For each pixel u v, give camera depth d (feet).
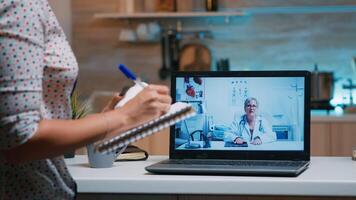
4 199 4.15
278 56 15.02
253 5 14.99
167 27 15.12
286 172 4.88
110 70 15.37
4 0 3.71
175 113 3.88
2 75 3.66
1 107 3.66
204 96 5.88
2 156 4.03
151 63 15.21
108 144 3.84
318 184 4.71
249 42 15.03
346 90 14.48
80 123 3.87
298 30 14.94
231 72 5.87
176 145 5.87
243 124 5.82
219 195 4.84
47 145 3.79
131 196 4.93
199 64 15.07
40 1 3.96
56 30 4.20
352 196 4.72
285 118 5.77
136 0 15.11
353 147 12.40
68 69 4.17
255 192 4.74
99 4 15.31
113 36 15.30
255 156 5.77
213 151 5.81
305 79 5.77
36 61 3.76
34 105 3.73
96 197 4.97
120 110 4.04
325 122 12.47
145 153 6.23
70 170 5.43
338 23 14.85
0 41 3.66
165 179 4.82
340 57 14.87
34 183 4.20
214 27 15.07
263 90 5.82
